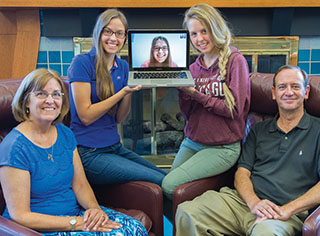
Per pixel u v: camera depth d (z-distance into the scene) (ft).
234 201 4.65
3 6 8.33
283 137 4.70
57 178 4.03
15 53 9.09
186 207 4.43
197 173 4.99
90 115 4.88
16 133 3.88
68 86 5.58
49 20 8.79
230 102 4.83
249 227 4.34
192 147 5.44
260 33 8.91
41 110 3.85
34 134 3.96
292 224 4.12
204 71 5.22
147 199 4.78
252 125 5.49
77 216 3.99
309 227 3.59
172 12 8.68
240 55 4.98
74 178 4.43
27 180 3.77
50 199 4.04
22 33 9.00
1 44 9.10
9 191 3.71
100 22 4.88
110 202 5.18
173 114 9.26
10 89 4.81
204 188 4.94
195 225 4.27
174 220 4.77
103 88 4.98
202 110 5.12
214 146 5.13
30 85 3.84
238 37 8.98
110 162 4.98
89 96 4.93
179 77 4.90
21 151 3.76
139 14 8.70
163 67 5.15
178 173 5.01
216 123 5.02
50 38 9.07
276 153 4.70
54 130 4.21
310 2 8.31
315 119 4.61
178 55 5.14
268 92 5.27
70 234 3.86
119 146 5.45
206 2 8.27
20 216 3.71
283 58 9.22
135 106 9.22
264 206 4.20
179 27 8.79
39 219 3.75
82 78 4.84
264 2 8.29
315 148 4.46
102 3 8.21
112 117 5.26
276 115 4.92
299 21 8.86
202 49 5.05
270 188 4.57
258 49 9.07
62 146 4.20
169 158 9.41
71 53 9.14
